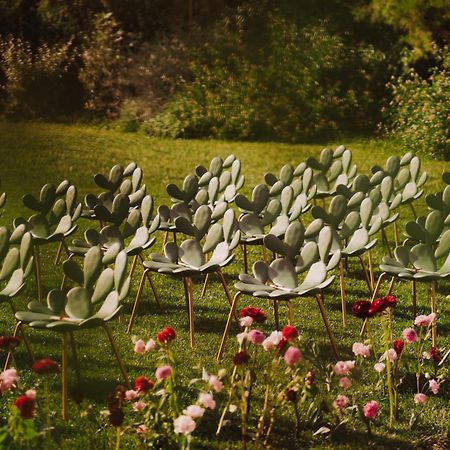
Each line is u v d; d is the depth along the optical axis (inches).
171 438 175.8
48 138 641.6
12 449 170.1
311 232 234.4
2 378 158.7
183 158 587.8
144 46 790.5
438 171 540.7
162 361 181.0
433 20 649.0
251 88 722.2
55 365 159.6
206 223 249.1
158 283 303.6
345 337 248.1
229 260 228.2
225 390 201.8
